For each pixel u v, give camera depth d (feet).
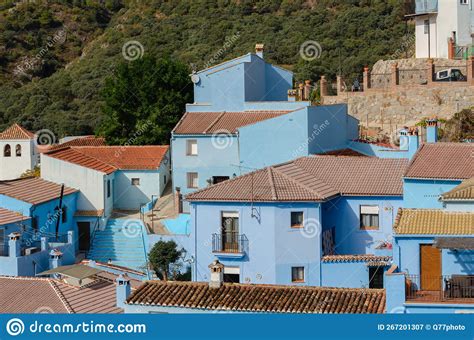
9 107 625.82
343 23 604.08
